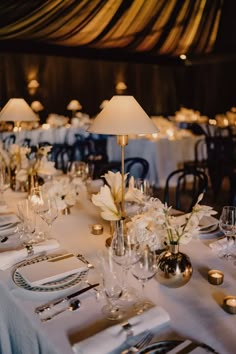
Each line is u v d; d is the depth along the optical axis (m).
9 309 1.24
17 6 6.70
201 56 10.10
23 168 2.59
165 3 7.55
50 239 1.62
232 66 9.81
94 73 10.51
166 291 1.22
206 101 10.75
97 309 1.11
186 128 7.56
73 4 6.96
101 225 1.86
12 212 2.14
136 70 11.12
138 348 0.93
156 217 1.23
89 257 1.50
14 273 1.32
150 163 5.61
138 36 8.83
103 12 7.45
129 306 1.12
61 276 1.28
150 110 11.48
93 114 10.66
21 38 8.30
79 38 8.66
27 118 3.10
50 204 1.75
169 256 1.25
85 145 5.87
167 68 11.51
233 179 3.37
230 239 1.58
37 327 1.04
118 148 6.26
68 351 0.93
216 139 5.36
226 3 8.12
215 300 1.16
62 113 10.15
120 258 1.21
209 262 1.44
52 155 5.41
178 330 1.01
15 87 9.39
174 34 8.88
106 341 0.94
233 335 0.99
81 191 2.52
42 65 9.70
